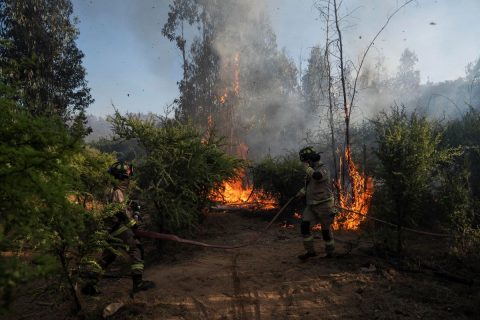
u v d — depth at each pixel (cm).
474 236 551
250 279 533
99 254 606
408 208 599
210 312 432
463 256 540
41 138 230
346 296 455
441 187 632
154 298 471
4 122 236
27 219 238
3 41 264
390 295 448
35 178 221
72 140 231
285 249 702
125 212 488
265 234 855
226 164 895
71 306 441
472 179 760
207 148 838
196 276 554
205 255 678
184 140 777
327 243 608
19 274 186
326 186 616
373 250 620
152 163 745
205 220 963
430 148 607
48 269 201
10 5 2125
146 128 765
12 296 208
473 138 804
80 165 432
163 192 723
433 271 519
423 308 412
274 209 1121
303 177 1055
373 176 714
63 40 2339
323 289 480
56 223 328
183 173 771
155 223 729
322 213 605
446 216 616
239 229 919
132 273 490
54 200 239
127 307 439
